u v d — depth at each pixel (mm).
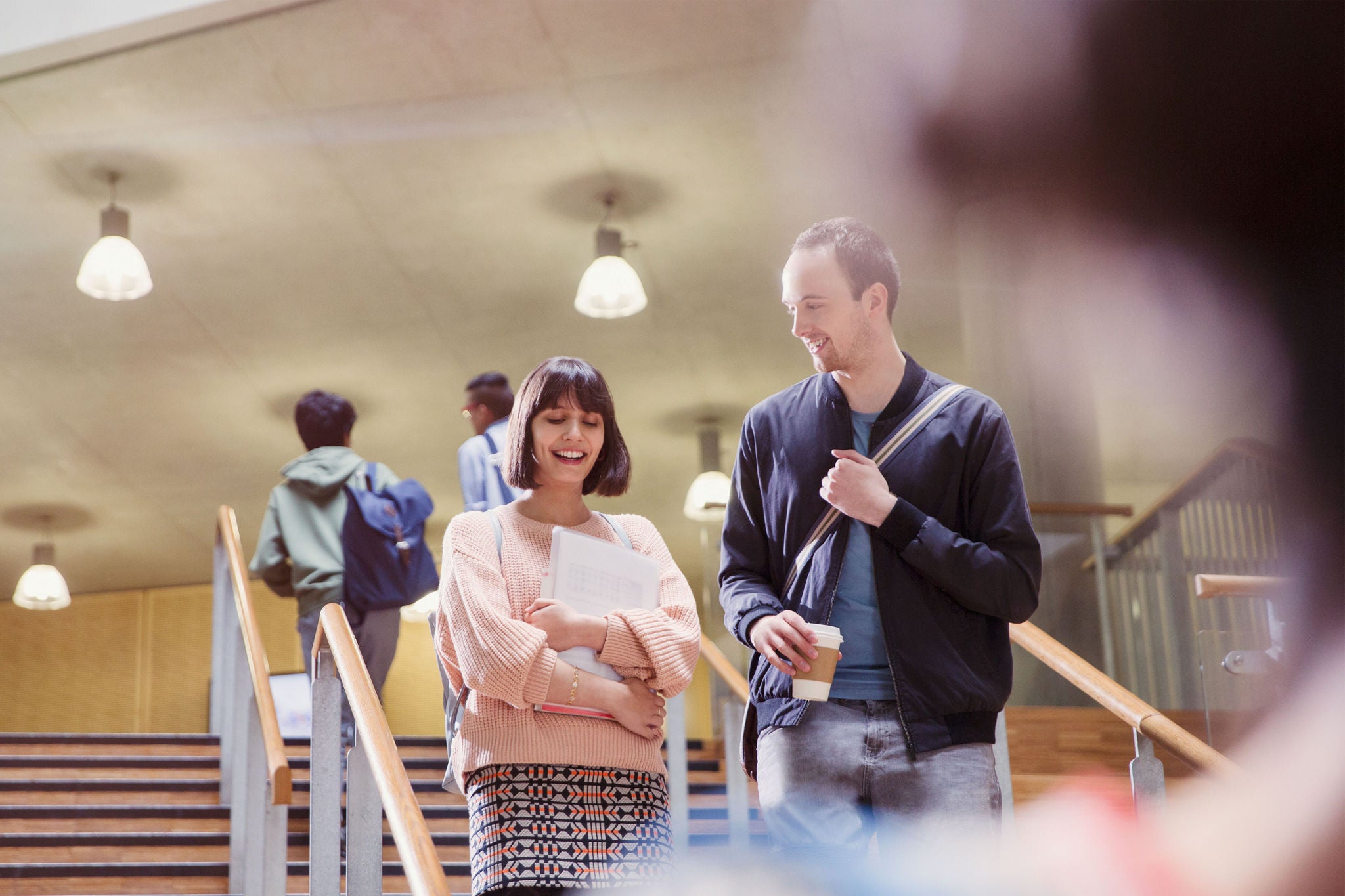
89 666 13297
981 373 7734
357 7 6082
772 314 9242
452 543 2469
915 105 7016
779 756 2477
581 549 2449
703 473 10883
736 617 2582
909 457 2547
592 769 2344
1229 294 8672
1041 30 6371
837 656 2406
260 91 6668
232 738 5445
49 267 8172
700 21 6266
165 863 4770
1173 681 6328
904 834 2383
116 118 6840
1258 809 3918
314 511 5207
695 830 5320
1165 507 6570
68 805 5266
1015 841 3307
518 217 7918
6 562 12734
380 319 9039
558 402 2566
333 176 7426
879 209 7969
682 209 7906
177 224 7836
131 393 9812
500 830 2279
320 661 3174
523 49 6418
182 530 12258
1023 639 3438
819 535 2559
